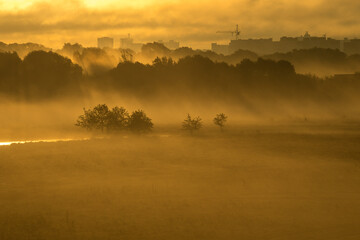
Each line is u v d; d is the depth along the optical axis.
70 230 36.16
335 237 34.88
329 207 42.44
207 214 40.06
